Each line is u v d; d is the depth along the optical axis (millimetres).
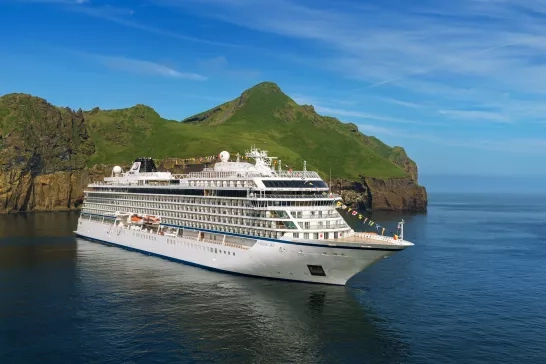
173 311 71000
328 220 84250
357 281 91938
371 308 74312
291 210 82938
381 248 74188
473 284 92000
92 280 88688
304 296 77500
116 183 136375
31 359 55125
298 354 57094
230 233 90062
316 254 78062
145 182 126375
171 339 60969
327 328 65250
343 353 57625
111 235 128625
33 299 77062
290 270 82938
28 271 96250
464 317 71562
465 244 146000
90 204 144000
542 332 65562
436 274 100250
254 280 86312
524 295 84688
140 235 116062
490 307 76875
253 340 60938
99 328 64438
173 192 108125
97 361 54750
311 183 89375
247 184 89562
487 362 55781
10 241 137000
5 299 77000
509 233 177625
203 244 95875
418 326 67188
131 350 57688
